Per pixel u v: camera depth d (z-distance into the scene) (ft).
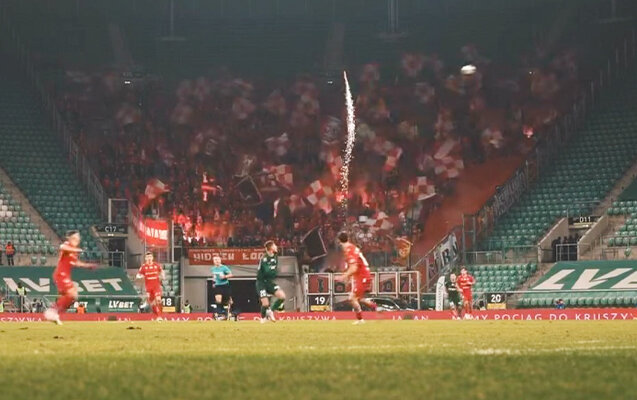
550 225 520.42
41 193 550.77
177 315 455.22
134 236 511.81
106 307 470.39
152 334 188.44
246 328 232.94
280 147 615.16
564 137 580.30
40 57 635.25
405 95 629.51
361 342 144.97
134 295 476.54
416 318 437.17
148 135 613.52
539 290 462.19
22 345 137.59
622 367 89.25
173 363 95.25
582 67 617.62
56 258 508.53
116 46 645.51
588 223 501.15
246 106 633.20
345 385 74.02
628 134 569.23
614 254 487.20
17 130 590.14
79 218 540.52
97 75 632.38
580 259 490.49
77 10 648.38
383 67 645.51
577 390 70.28
